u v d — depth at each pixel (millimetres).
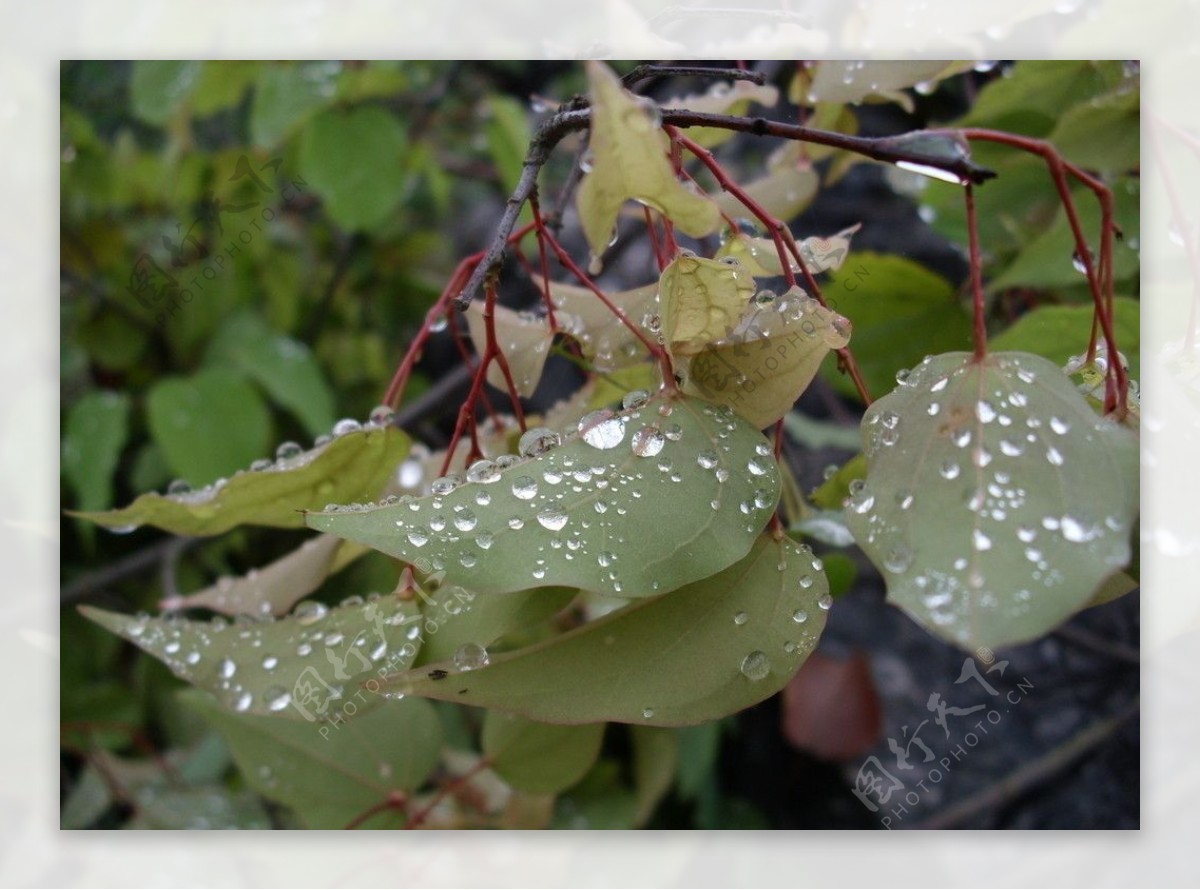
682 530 253
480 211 790
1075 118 363
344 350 729
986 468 249
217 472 551
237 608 308
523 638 366
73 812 511
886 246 622
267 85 540
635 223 480
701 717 256
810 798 651
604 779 535
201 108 596
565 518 251
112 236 625
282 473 288
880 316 397
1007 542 240
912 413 260
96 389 634
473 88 719
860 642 684
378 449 292
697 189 288
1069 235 372
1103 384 280
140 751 574
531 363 311
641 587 247
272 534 639
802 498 349
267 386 597
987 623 233
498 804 451
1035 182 403
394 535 245
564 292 317
